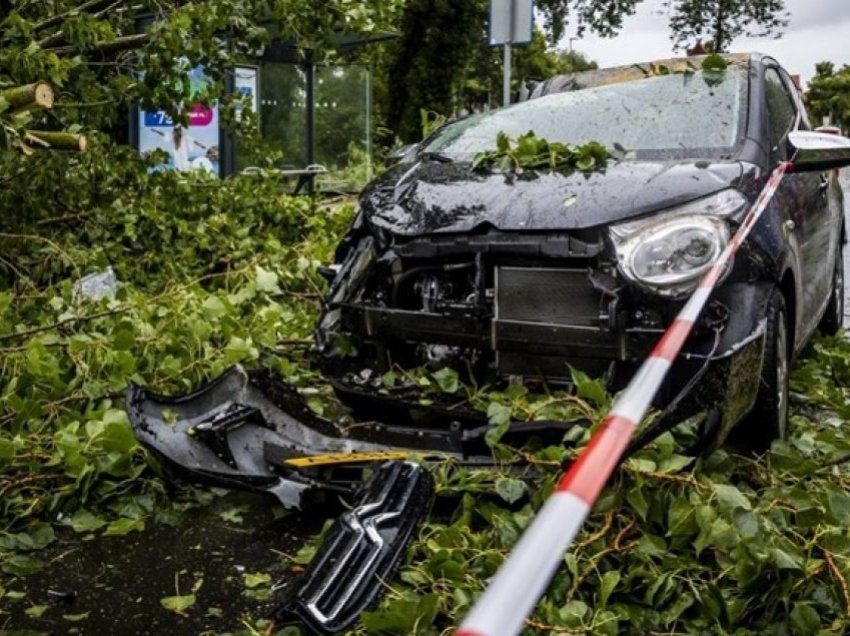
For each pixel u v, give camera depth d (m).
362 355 4.12
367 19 6.43
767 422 3.83
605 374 3.55
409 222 3.90
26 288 5.93
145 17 7.42
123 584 3.32
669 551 3.11
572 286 3.58
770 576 2.86
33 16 6.27
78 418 4.28
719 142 4.34
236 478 3.62
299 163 13.44
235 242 7.25
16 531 3.70
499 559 3.05
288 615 2.84
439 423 3.81
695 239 3.46
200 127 11.12
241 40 6.34
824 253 5.46
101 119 6.30
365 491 3.33
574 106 5.02
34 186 6.38
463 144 4.96
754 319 3.51
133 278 6.86
